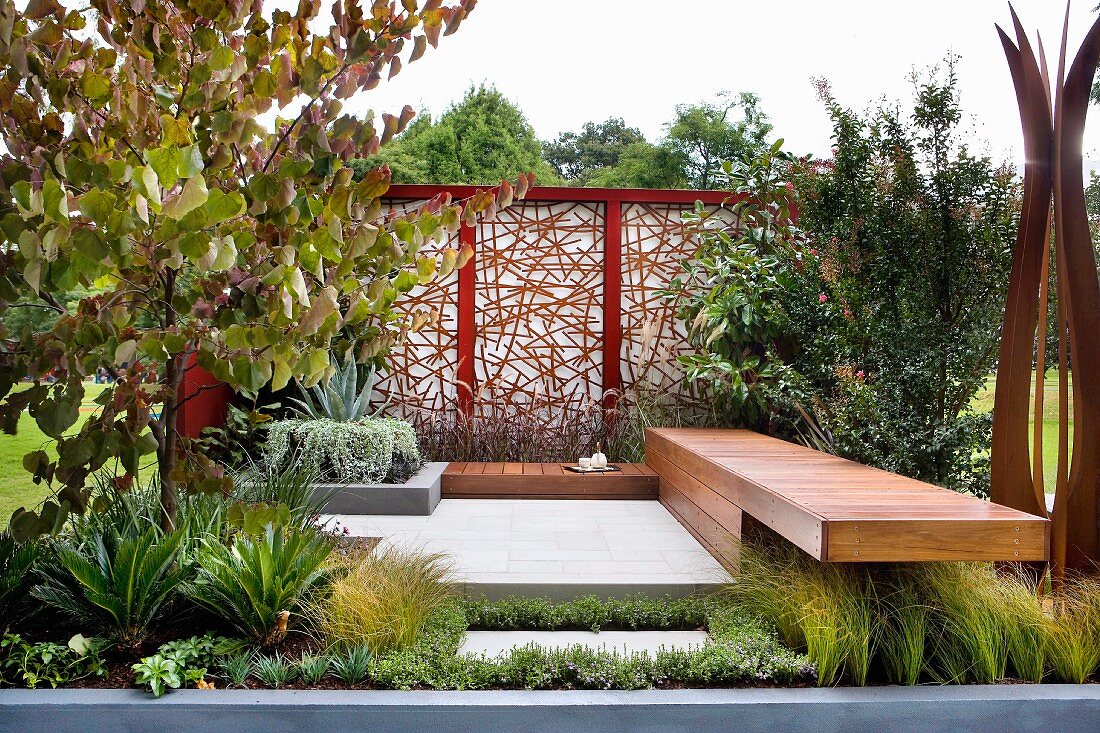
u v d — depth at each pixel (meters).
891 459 4.46
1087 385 3.51
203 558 3.02
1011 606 3.09
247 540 3.32
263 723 2.59
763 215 7.16
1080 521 3.52
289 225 2.77
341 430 5.99
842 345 4.69
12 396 2.66
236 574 2.96
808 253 5.35
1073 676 2.91
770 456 4.89
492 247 7.98
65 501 2.76
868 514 3.01
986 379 4.61
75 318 2.59
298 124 2.93
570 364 8.03
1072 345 3.52
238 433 6.50
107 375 3.60
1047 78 3.75
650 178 23.73
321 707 2.60
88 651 2.86
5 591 2.96
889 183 4.68
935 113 4.51
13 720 2.56
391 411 7.95
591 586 3.86
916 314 4.44
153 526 3.17
